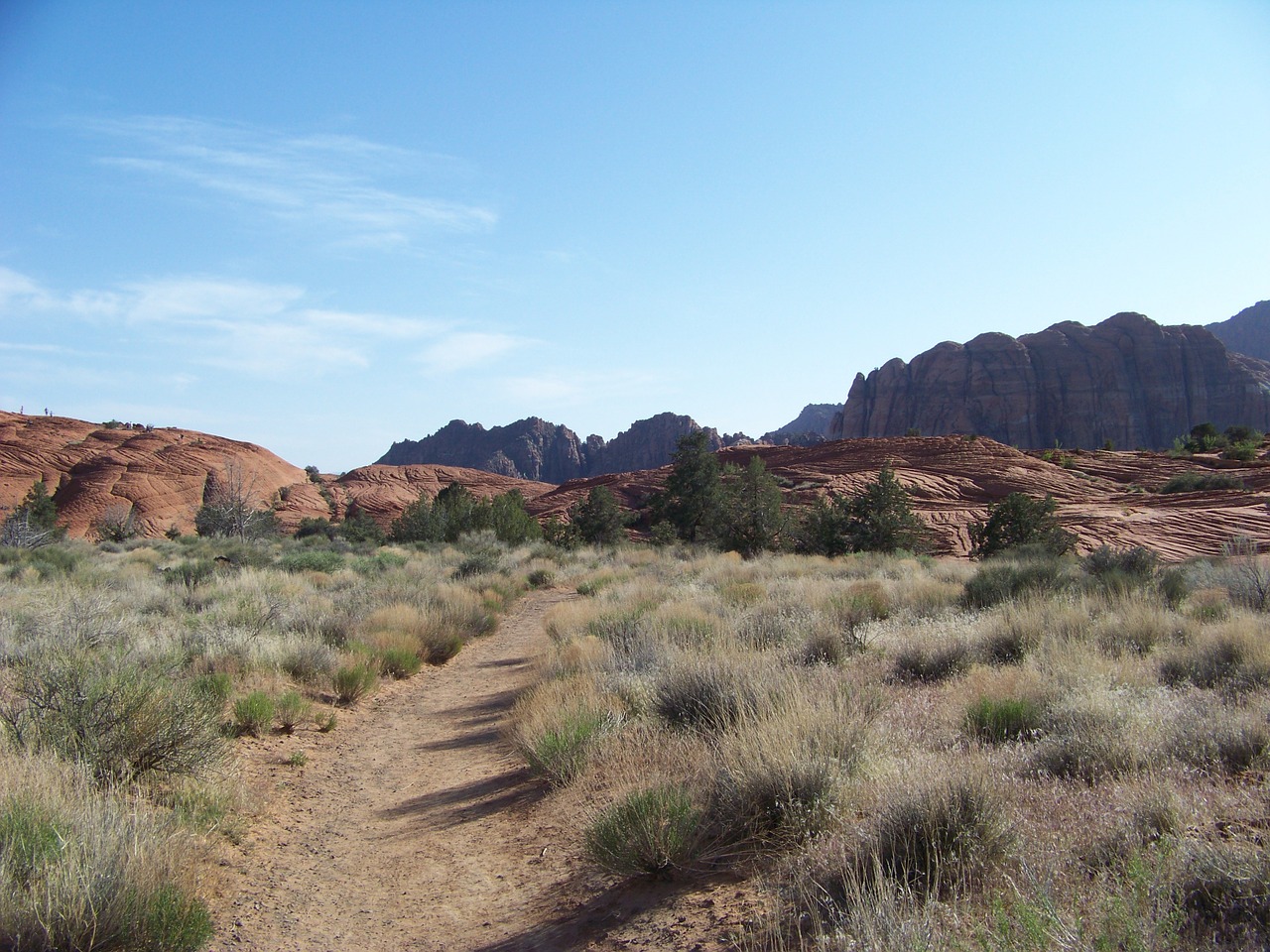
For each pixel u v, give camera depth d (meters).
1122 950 2.90
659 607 15.52
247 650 11.16
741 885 4.44
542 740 7.35
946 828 4.09
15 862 4.14
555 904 4.77
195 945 4.25
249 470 104.25
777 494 39.59
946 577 22.12
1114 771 5.14
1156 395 195.00
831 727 5.75
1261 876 3.22
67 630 10.09
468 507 49.81
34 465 89.62
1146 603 12.06
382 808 7.04
